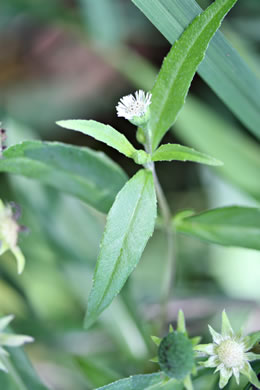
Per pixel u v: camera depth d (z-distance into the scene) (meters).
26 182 0.35
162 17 0.27
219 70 0.30
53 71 0.44
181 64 0.26
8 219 0.27
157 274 0.37
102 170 0.29
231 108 0.31
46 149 0.28
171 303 0.35
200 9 0.27
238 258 0.36
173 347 0.25
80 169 0.29
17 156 0.28
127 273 0.26
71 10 0.40
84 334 0.35
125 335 0.33
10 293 0.35
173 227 0.29
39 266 0.35
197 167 0.39
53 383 0.34
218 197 0.37
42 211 0.35
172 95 0.27
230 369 0.26
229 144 0.34
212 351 0.26
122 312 0.33
